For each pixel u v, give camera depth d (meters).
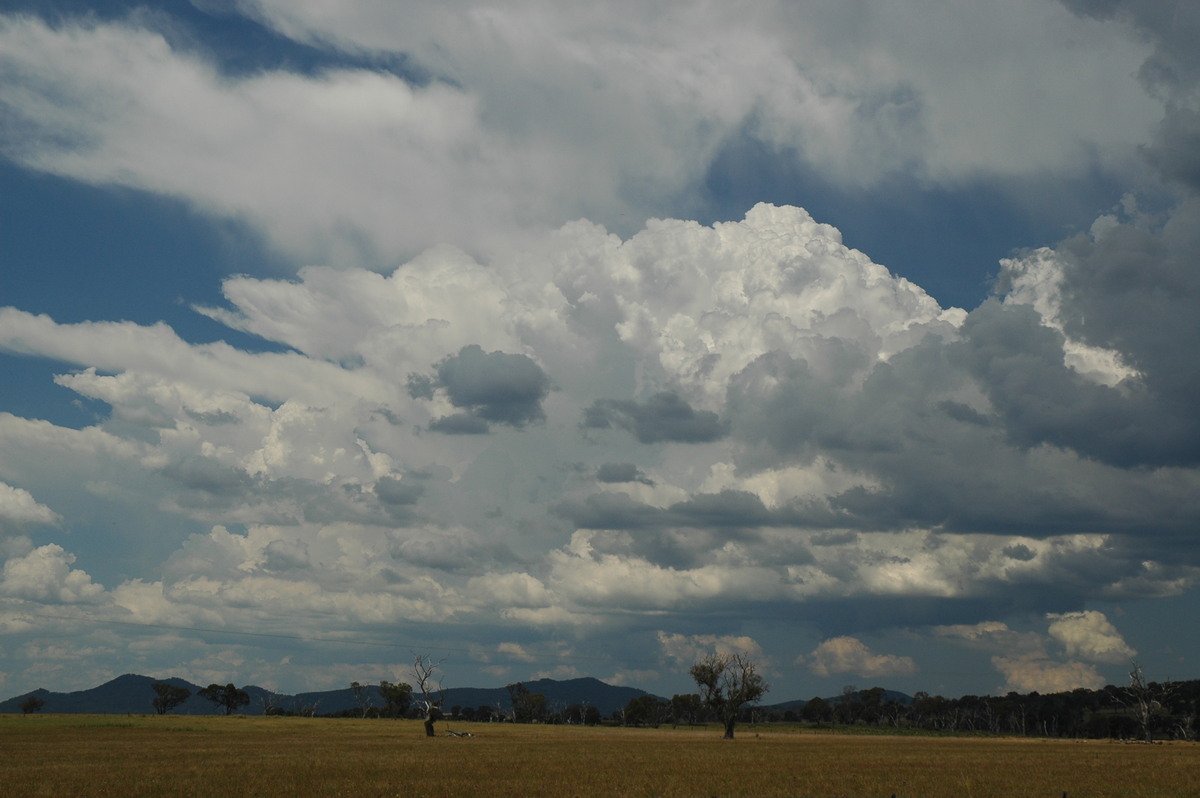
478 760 79.62
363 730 156.00
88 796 50.91
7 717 175.62
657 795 51.88
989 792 54.72
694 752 99.06
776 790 55.09
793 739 162.88
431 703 142.25
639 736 160.00
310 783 57.56
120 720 171.50
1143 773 69.56
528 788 55.16
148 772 65.50
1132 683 173.75
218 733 137.75
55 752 89.25
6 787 55.00
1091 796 52.59
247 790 53.59
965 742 151.50
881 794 53.12
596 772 67.19
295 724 177.00
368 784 56.91
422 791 53.38
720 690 171.62
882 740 162.25
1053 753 104.00
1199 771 72.06
